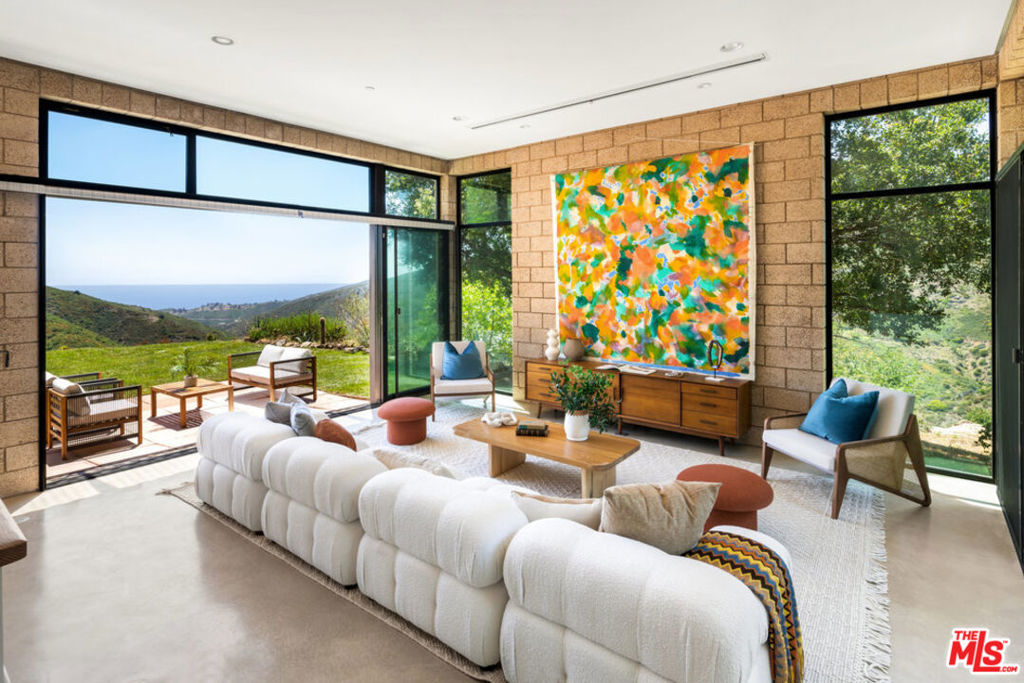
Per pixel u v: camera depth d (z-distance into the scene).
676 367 5.23
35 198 3.85
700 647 1.46
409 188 6.66
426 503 2.17
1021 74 3.52
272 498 3.00
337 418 5.96
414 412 4.86
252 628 2.34
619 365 5.49
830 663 2.12
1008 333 3.27
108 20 3.15
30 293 3.84
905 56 3.74
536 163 6.09
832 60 3.80
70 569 2.82
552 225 6.01
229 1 2.94
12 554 1.01
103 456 4.74
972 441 4.03
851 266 4.42
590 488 3.43
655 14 3.12
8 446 3.78
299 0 2.93
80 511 3.56
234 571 2.80
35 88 3.77
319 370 10.75
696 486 1.86
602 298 5.68
